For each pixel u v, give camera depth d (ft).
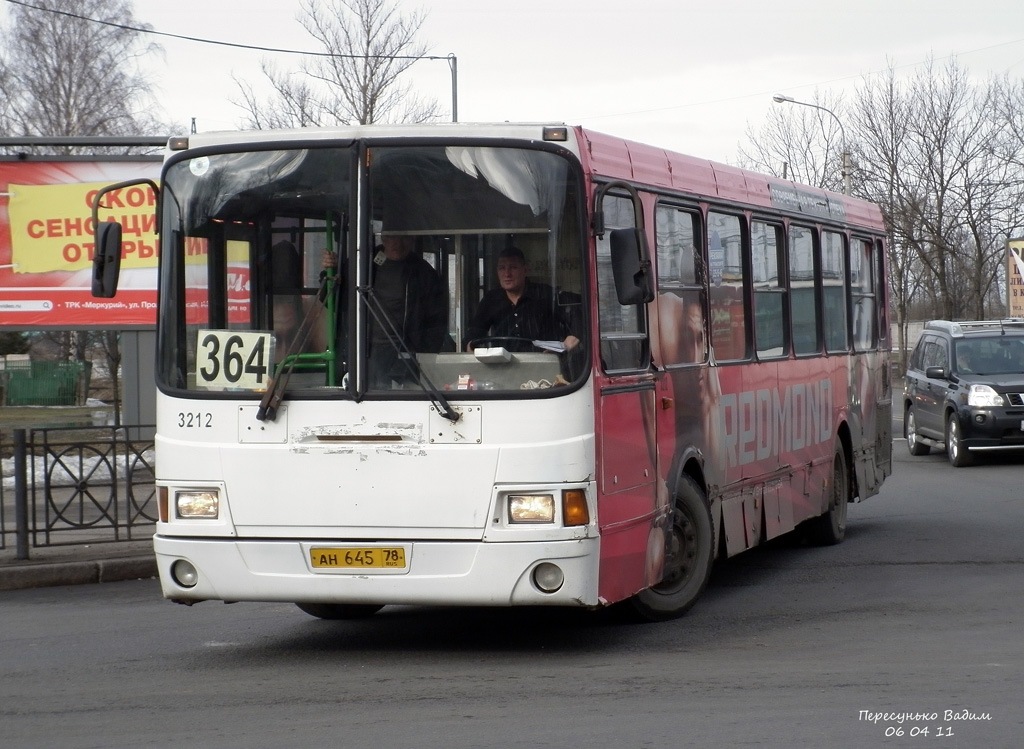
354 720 21.03
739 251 34.94
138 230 53.88
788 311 38.52
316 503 24.77
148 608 33.42
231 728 20.67
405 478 24.47
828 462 42.42
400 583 24.43
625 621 30.27
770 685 23.30
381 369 24.75
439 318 24.80
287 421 24.99
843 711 21.31
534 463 24.20
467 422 24.36
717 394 32.50
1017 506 53.31
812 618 30.71
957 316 179.63
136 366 56.39
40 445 39.17
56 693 23.56
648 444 27.71
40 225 53.72
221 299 25.75
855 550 42.50
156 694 23.31
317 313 25.12
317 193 25.39
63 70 142.92
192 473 25.45
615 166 27.09
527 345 24.64
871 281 48.67
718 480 32.50
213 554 25.21
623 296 24.57
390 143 25.21
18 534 38.40
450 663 25.72
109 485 40.52
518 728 20.34
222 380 25.49
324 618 31.50
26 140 47.65
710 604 32.86
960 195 164.86
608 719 20.85
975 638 27.89
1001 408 69.15
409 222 25.03
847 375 44.86
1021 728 20.26
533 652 26.81
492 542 24.13
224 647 27.99
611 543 25.52
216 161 26.03
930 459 76.13
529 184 24.98
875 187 169.27
